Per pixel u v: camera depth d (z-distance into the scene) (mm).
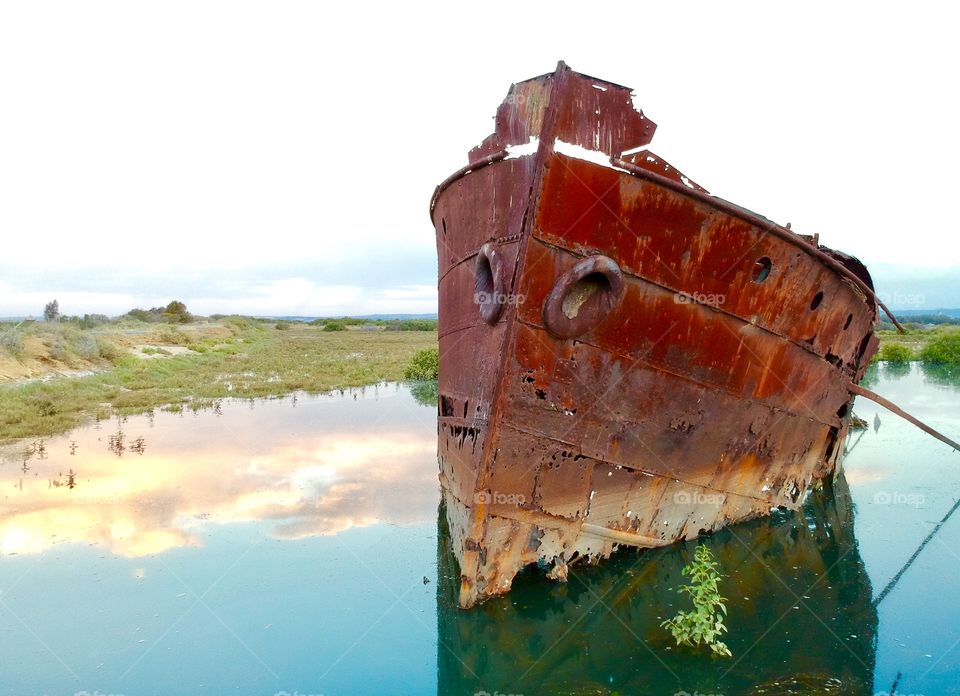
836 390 7781
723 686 4430
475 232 5855
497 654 4902
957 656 4766
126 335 32688
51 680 4559
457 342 6594
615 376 5418
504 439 5105
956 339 27391
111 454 10711
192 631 5203
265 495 8523
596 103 4875
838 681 4473
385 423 13586
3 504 8102
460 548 5707
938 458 10773
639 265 5199
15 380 18625
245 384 20109
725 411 6156
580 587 5641
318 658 4840
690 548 6363
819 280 6316
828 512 7992
